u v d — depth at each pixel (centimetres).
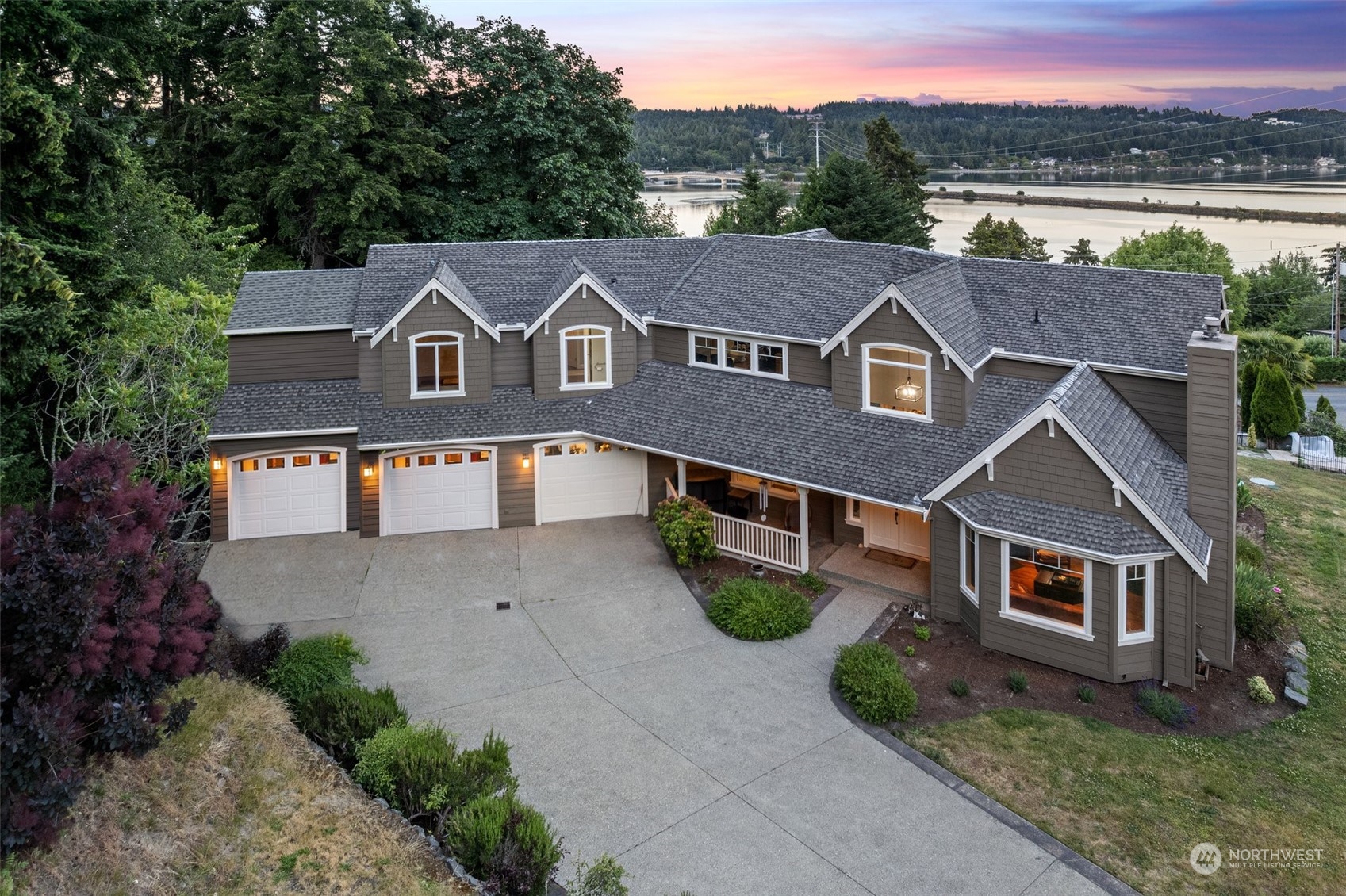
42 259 1655
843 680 1773
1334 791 1542
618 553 2466
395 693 1766
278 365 2677
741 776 1533
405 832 1279
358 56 3891
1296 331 7669
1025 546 1898
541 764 1555
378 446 2470
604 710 1728
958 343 2202
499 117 4381
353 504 2614
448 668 1881
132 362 2411
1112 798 1499
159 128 4250
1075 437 1831
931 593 2089
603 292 2681
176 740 1313
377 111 4159
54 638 1084
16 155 1880
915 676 1864
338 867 1188
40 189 1948
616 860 1328
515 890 1160
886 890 1281
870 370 2347
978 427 2192
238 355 2647
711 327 2662
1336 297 6812
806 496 2252
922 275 2355
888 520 2411
